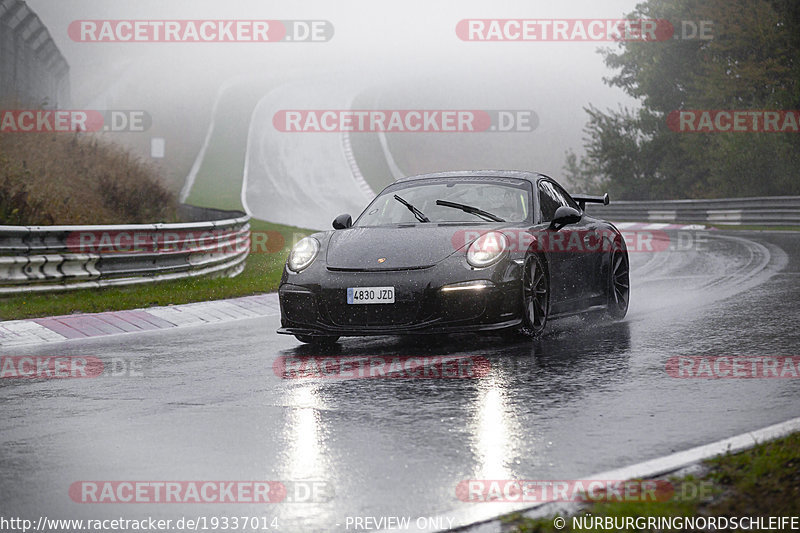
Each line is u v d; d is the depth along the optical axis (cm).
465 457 1470
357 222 2909
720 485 1254
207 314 3519
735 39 12438
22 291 3894
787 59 11900
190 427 1716
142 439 1636
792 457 1327
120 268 4312
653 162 14550
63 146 9019
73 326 3209
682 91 14262
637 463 1401
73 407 1925
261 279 4825
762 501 1170
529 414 1750
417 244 2547
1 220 5962
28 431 1720
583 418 1705
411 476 1377
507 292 2466
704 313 3133
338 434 1636
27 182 7244
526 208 2834
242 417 1788
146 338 2945
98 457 1523
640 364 2236
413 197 2938
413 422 1711
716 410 1744
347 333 2456
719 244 6800
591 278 3009
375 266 2478
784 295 3531
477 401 1870
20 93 11594
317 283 2492
